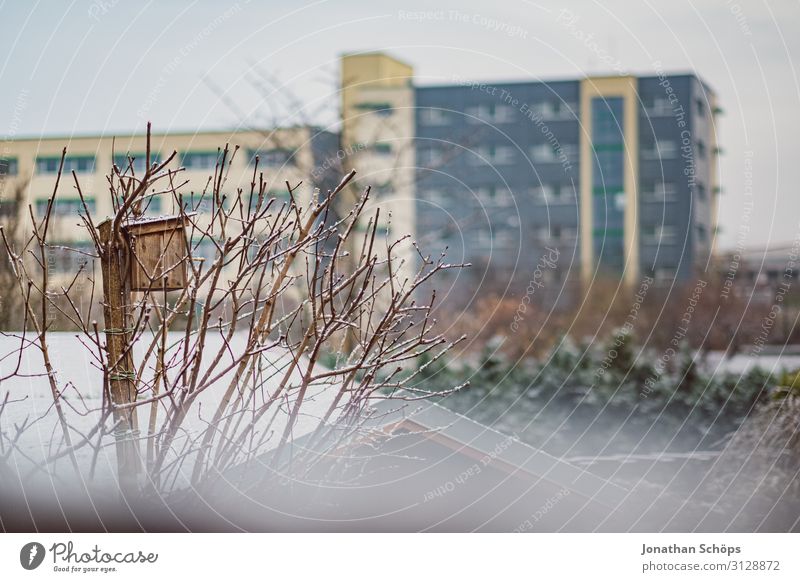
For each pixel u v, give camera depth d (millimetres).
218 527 4957
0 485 4754
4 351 6594
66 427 4918
